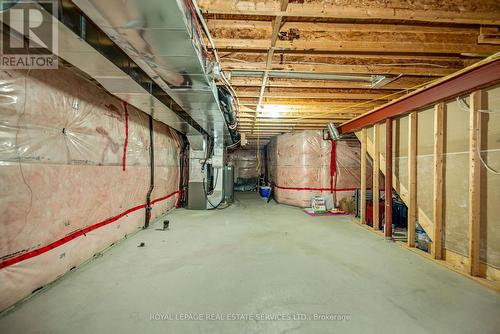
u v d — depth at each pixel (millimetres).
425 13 1693
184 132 4922
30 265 1812
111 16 1246
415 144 3125
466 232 2465
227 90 3096
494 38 2018
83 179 2430
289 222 4527
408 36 2076
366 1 1675
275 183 7453
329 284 2105
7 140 1631
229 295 1908
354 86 2977
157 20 1285
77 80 2322
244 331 1501
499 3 1709
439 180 2721
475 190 2289
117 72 1954
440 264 2555
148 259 2623
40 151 1895
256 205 6543
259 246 3113
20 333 1444
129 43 1547
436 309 1754
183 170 6230
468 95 2467
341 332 1501
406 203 3459
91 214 2572
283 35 2027
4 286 1616
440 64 2490
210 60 2203
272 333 1485
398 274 2316
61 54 1629
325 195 5945
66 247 2199
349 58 2494
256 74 2734
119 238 3197
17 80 1691
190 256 2732
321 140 6062
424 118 3043
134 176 3578
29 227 1805
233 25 1968
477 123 2285
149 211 4074
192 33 1527
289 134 6555
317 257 2738
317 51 2355
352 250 2990
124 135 3262
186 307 1740
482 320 1631
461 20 1722
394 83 2963
